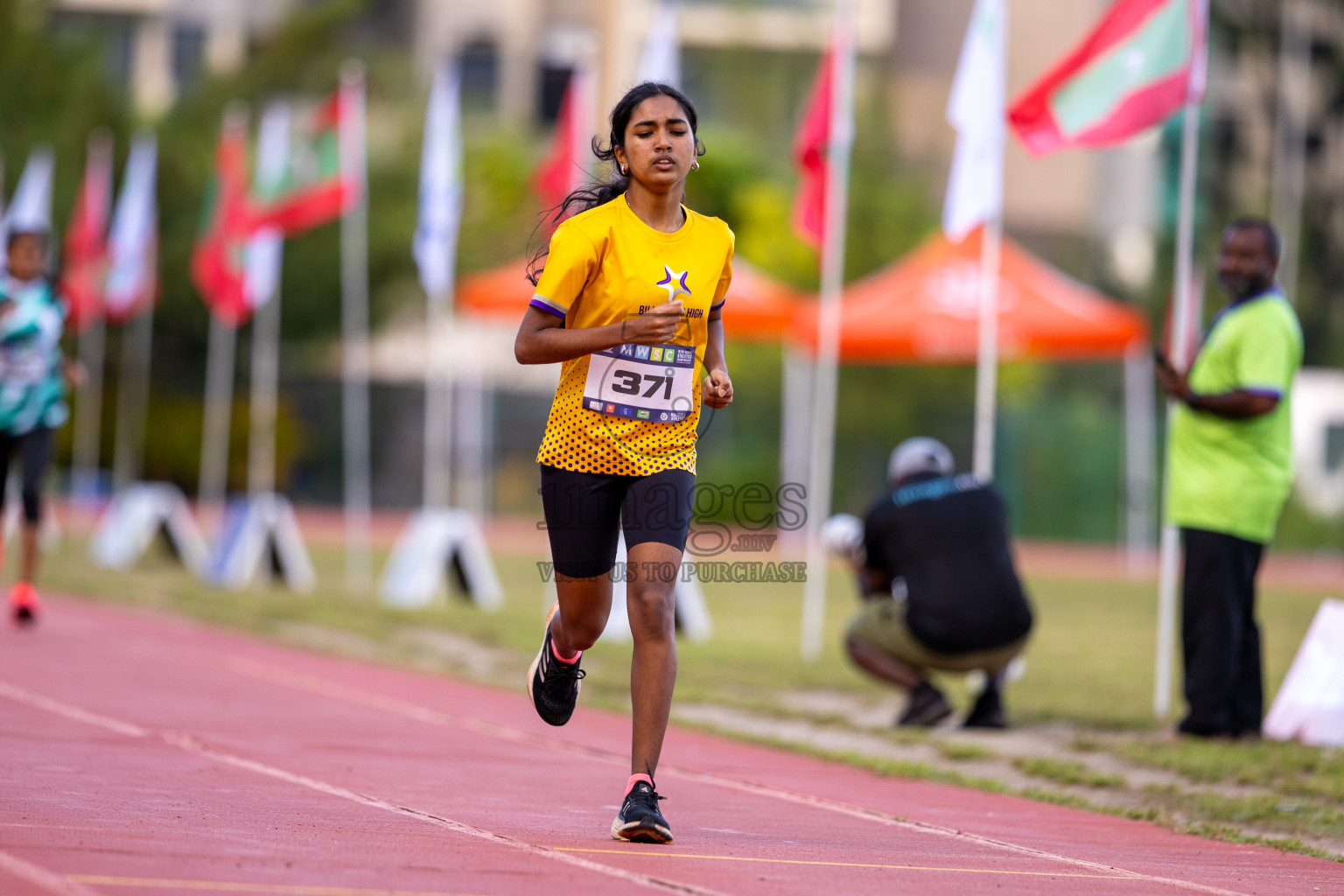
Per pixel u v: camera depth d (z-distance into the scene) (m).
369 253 96.19
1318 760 19.80
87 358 84.50
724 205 91.31
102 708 20.09
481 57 113.88
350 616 35.44
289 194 45.00
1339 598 56.06
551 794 15.85
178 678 23.84
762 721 23.88
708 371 14.66
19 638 27.62
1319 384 94.88
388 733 19.78
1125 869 13.55
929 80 112.56
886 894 11.66
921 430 98.44
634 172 13.62
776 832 14.48
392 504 99.75
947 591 22.97
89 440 84.75
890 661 23.61
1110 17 26.16
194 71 116.81
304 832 12.76
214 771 15.84
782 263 90.19
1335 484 94.81
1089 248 110.69
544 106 114.06
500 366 99.19
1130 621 45.31
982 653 23.05
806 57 105.94
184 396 98.19
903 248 96.12
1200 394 21.66
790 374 69.88
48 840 11.79
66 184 92.69
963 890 12.05
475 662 29.61
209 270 48.31
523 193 96.50
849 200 96.19
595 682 26.92
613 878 11.61
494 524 92.88
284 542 44.66
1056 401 100.62
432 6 113.81
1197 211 111.44
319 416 99.88
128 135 97.31
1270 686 28.80
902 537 23.61
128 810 13.28
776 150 104.38
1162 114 25.44
